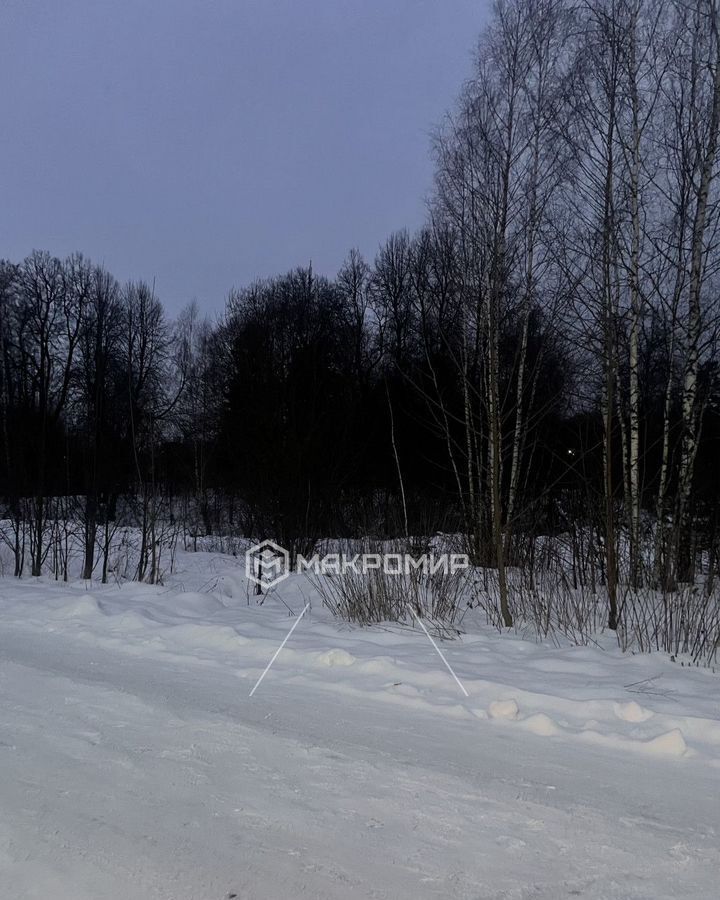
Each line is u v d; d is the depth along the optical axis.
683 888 3.06
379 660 6.44
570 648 7.32
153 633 7.90
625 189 11.10
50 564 15.84
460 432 20.89
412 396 24.06
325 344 27.64
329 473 14.30
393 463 21.44
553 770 4.32
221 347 34.03
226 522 22.17
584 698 5.56
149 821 3.54
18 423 17.25
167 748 4.52
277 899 2.89
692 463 10.96
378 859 3.22
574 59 11.63
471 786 4.04
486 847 3.36
